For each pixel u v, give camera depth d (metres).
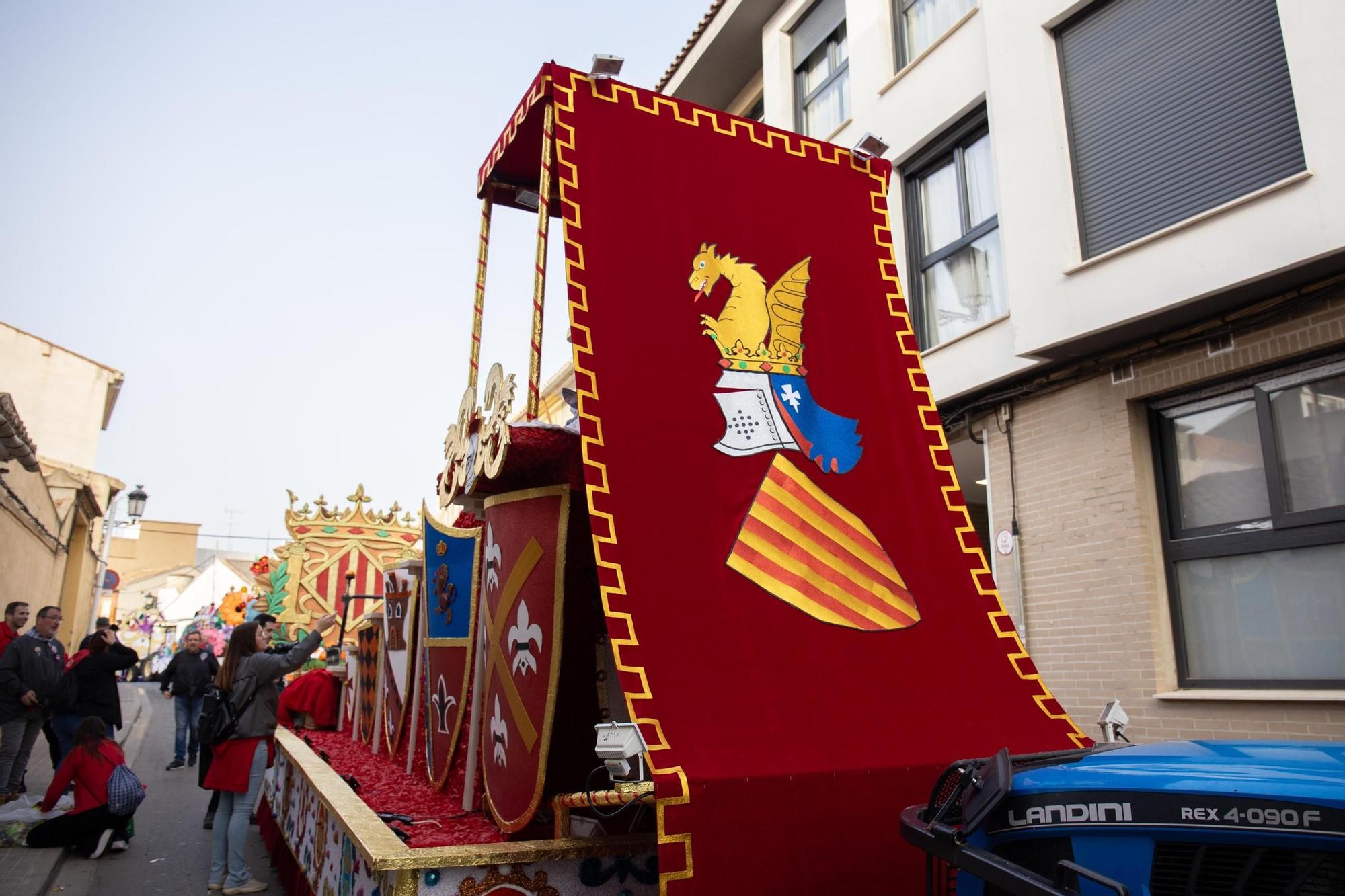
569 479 4.21
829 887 3.39
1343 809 1.97
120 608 60.75
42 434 29.83
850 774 3.57
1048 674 7.98
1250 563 6.86
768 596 4.03
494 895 3.42
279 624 12.03
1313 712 6.20
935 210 10.37
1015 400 8.66
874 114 11.19
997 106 8.78
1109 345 7.78
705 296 4.70
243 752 6.49
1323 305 6.43
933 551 4.73
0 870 6.95
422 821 4.42
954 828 2.48
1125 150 7.77
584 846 3.55
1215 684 6.97
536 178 6.09
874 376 5.13
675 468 4.11
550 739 3.85
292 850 6.36
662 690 3.50
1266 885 2.05
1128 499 7.50
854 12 11.79
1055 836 2.35
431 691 5.67
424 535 6.09
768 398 4.63
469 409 4.77
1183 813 2.15
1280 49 6.80
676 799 3.21
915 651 4.27
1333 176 6.19
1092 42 8.17
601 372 4.14
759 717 3.61
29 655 9.27
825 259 5.30
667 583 3.79
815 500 4.46
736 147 5.27
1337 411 6.41
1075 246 7.90
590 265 4.40
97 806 7.74
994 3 8.97
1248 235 6.60
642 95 5.03
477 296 5.86
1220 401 7.15
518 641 4.17
